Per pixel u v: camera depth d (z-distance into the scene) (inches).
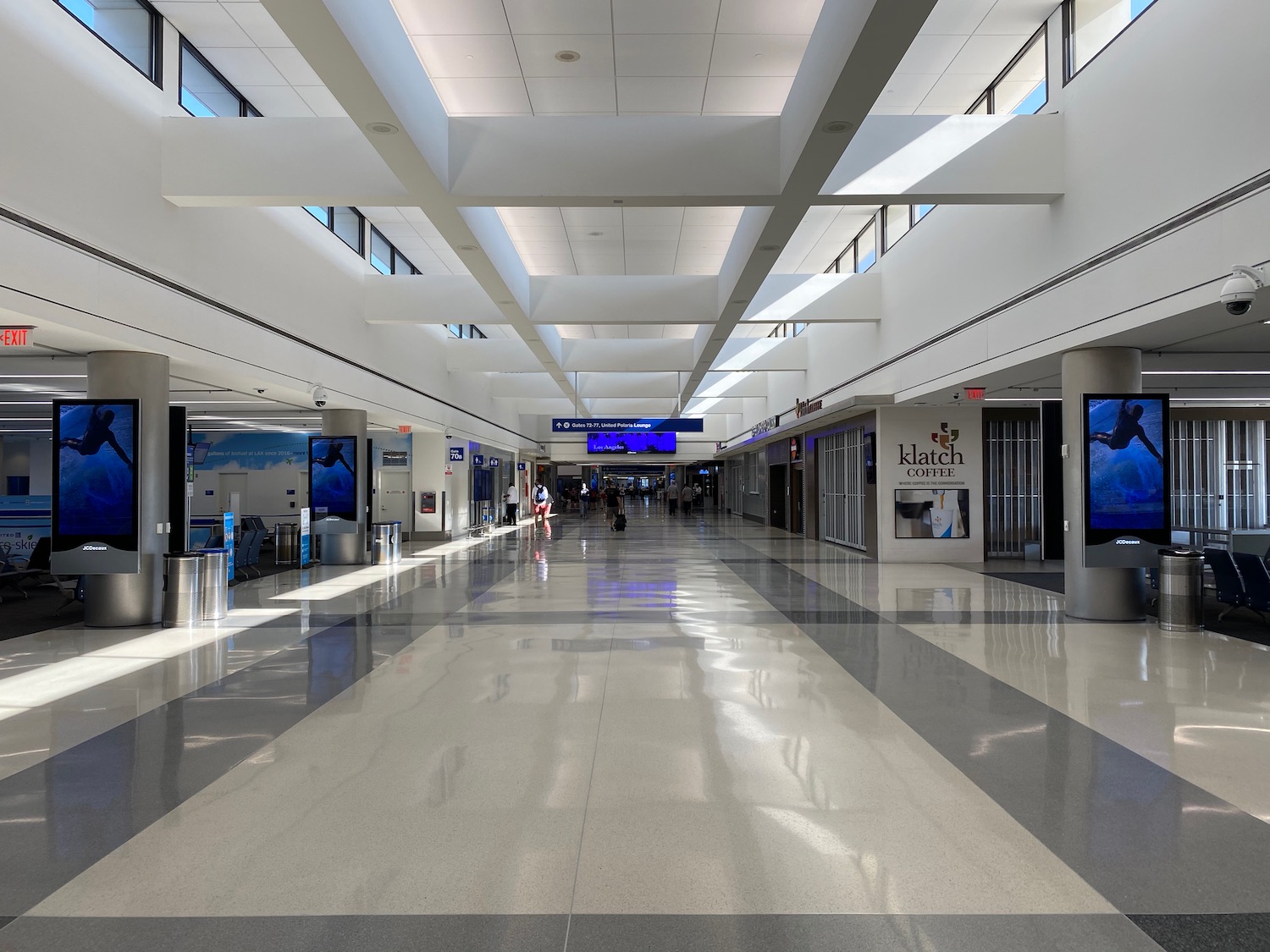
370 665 283.0
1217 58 262.8
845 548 767.1
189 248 364.5
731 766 182.1
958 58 389.7
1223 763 182.5
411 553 743.1
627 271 645.9
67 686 255.9
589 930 115.6
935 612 394.3
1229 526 703.7
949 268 483.5
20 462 924.6
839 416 700.0
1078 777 174.9
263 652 307.0
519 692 245.4
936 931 115.6
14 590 498.9
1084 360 360.8
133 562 353.1
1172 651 302.0
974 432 631.2
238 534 547.2
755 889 127.6
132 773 179.8
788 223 351.9
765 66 354.0
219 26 350.6
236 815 156.6
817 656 295.0
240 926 117.0
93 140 298.0
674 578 539.2
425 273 738.8
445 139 308.8
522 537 954.7
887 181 339.0
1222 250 263.0
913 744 196.4
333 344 539.8
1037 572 564.4
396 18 249.6
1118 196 317.1
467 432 978.7
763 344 860.6
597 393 1122.7
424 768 181.2
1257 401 648.4
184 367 390.0
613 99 382.3
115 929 116.3
